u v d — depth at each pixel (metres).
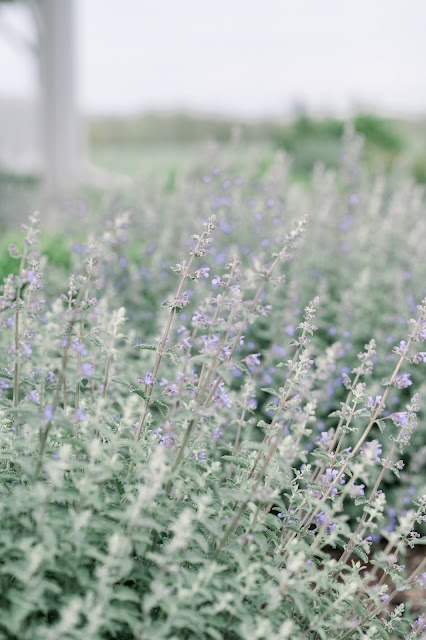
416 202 11.27
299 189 11.82
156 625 3.05
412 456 6.44
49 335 3.41
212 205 9.09
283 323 7.21
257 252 8.67
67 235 10.01
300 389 3.57
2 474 3.52
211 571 3.06
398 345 7.61
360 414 3.95
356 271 9.20
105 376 3.93
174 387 3.83
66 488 3.31
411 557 5.74
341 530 3.48
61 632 2.62
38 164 20.80
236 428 5.97
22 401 3.81
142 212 10.16
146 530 3.44
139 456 3.57
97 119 56.12
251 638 2.91
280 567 3.84
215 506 3.72
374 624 3.75
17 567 2.86
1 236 11.02
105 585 2.88
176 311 3.98
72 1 19.62
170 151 41.25
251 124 32.19
